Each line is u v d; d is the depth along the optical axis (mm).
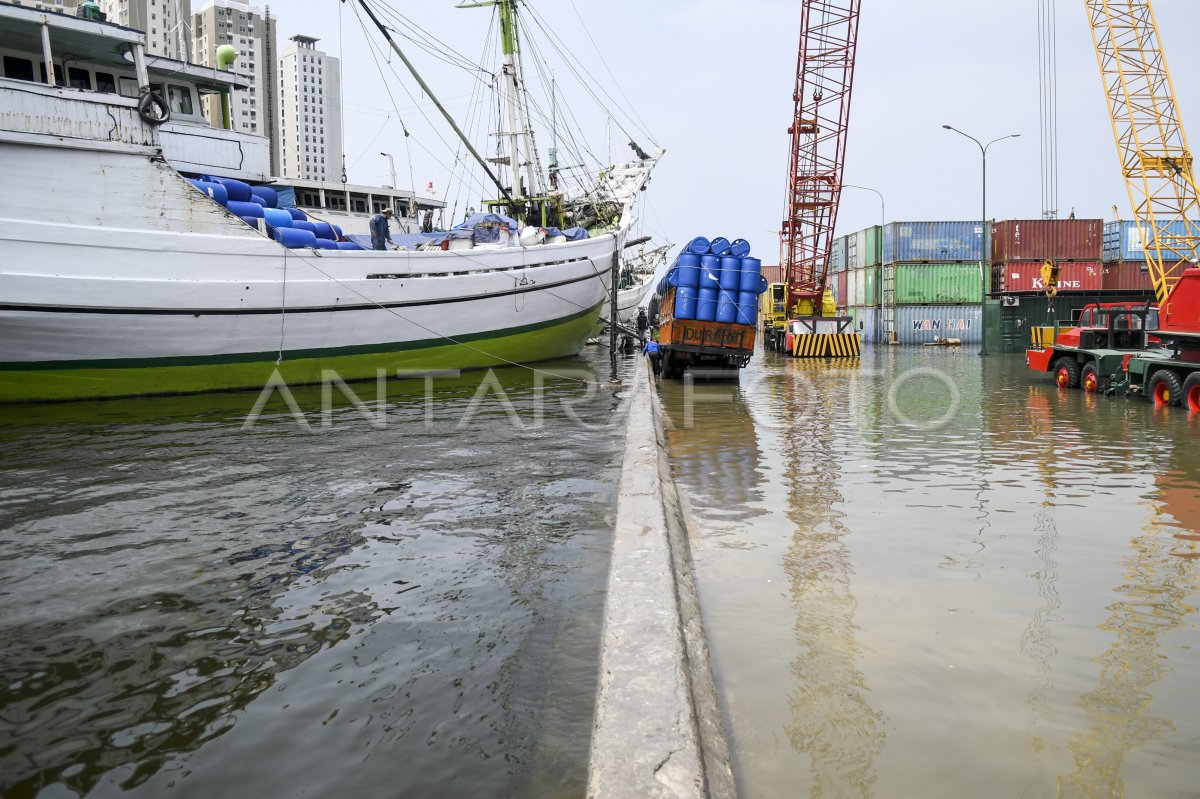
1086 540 5379
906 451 9273
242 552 5316
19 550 5383
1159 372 13953
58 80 17344
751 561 4941
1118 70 28359
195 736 2891
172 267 15344
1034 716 2914
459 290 21047
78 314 14352
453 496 7066
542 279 24047
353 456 9195
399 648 3674
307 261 17312
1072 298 33812
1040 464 8359
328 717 3008
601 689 2799
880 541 5387
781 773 2539
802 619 3930
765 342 44219
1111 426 11367
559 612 4133
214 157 20328
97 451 9469
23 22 14289
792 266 39000
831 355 33000
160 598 4422
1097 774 2525
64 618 4117
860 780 2492
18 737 2893
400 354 20078
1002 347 34219
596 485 7555
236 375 17016
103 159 14680
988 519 5992
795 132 38094
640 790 2158
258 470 8305
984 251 35344
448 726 2916
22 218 13922
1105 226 41344
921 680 3223
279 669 3463
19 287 13625
